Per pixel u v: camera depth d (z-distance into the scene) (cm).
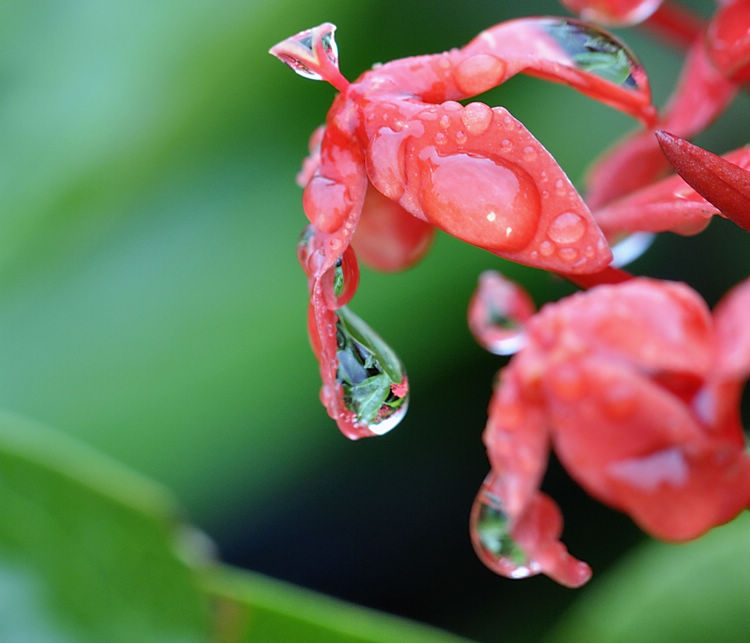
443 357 19
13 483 15
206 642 15
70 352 19
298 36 13
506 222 13
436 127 13
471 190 13
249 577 15
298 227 19
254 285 19
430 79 13
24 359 18
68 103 19
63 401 18
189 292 19
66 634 15
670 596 16
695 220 13
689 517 13
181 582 15
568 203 13
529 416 13
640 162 16
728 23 14
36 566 15
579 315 13
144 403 18
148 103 19
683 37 16
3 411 18
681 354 13
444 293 19
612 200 16
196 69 19
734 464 13
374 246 14
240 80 19
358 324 14
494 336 16
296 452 19
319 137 14
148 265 19
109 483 15
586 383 13
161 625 15
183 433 18
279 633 15
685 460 13
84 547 15
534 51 14
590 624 17
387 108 13
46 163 19
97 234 19
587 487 13
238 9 19
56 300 19
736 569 16
